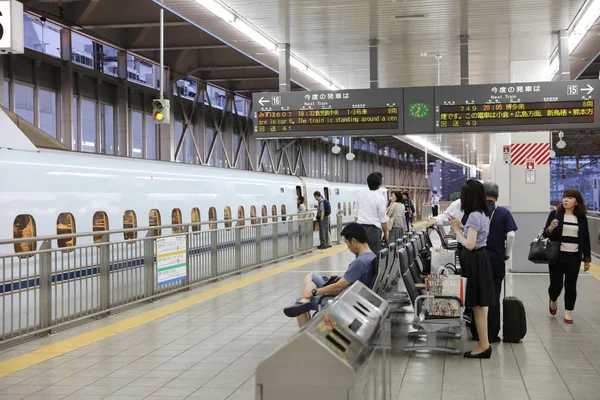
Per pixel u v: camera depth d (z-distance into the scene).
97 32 20.66
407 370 6.43
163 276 11.14
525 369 6.41
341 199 33.72
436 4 11.52
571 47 14.88
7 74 17.75
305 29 13.23
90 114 21.47
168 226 11.45
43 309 8.07
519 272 14.03
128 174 12.09
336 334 3.06
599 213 17.31
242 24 12.74
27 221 9.07
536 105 12.30
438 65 16.75
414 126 12.70
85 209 10.48
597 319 8.91
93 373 6.39
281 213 22.14
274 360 2.84
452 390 5.72
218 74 27.84
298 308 6.59
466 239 6.77
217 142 30.31
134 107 23.67
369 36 13.83
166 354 7.15
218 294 11.53
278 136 13.11
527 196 14.02
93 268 9.20
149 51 23.34
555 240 8.73
